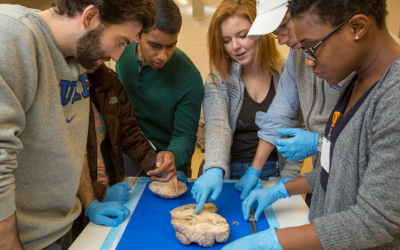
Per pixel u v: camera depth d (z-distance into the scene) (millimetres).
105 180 1273
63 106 817
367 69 664
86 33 716
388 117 555
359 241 618
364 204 602
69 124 853
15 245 652
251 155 1437
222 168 1136
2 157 591
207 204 1056
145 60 1339
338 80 700
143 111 1523
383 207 567
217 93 1321
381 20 600
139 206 1070
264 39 1250
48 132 749
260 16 920
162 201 1113
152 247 842
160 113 1490
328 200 770
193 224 878
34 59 664
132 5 719
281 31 941
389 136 558
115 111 1254
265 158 1293
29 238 767
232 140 1413
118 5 691
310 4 600
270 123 1269
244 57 1233
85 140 944
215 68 1329
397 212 558
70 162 819
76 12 694
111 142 1233
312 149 1076
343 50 620
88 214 1005
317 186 954
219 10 1166
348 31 599
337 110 820
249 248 750
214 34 1232
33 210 805
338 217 655
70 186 850
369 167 603
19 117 635
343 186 699
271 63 1326
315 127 1180
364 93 663
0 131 582
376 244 608
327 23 600
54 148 768
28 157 750
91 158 1163
